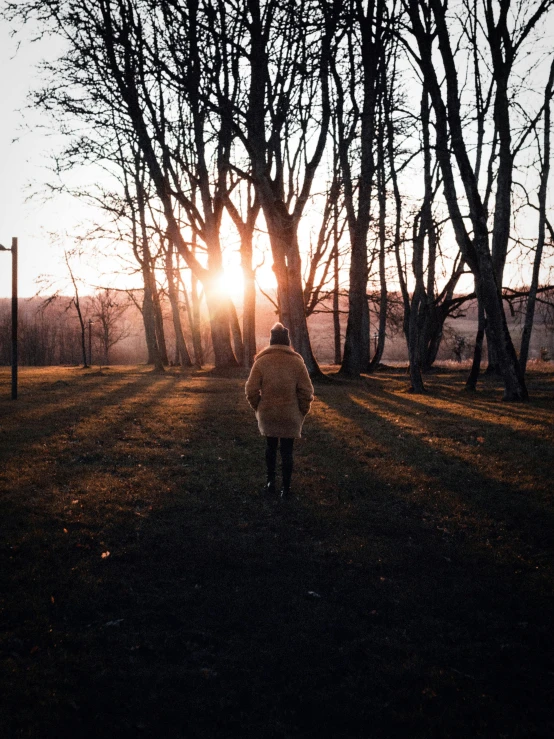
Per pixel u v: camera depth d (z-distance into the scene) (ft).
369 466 27.27
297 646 12.11
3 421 36.11
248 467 26.53
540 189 57.88
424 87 58.13
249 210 82.48
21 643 11.65
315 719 9.92
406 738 9.52
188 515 19.83
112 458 27.27
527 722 9.84
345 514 20.39
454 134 49.52
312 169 62.39
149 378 77.97
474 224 51.06
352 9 48.52
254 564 16.06
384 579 15.44
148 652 11.73
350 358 80.79
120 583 14.51
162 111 78.07
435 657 11.84
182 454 28.68
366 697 10.52
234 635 12.52
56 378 78.64
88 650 11.65
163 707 10.05
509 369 52.75
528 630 12.88
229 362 84.43
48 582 14.30
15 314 49.08
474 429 36.29
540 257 59.16
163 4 56.49
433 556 17.03
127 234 90.02
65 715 9.70
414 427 37.19
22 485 21.90
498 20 52.47
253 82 59.67
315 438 33.37
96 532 17.80
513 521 20.04
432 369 104.68
